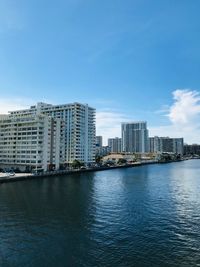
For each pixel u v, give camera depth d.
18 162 192.50
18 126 194.38
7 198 89.12
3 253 44.06
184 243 48.22
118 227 57.56
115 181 144.25
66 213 69.38
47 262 40.94
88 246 46.81
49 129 197.00
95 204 81.12
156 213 70.19
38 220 62.75
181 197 94.19
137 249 45.50
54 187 117.62
